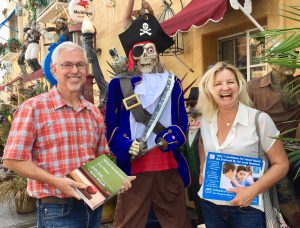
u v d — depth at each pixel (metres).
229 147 2.23
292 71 3.05
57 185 1.99
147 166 2.65
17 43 14.94
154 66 2.89
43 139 2.10
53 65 2.22
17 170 2.00
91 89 4.64
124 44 2.95
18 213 5.23
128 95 2.68
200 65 5.46
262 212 2.26
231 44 5.39
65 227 2.16
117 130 2.66
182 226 2.73
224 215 2.34
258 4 4.40
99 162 2.17
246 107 2.27
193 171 3.20
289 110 3.21
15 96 12.95
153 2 6.33
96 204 1.96
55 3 9.09
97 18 8.52
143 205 2.68
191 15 4.22
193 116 3.34
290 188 2.67
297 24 3.98
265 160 2.25
